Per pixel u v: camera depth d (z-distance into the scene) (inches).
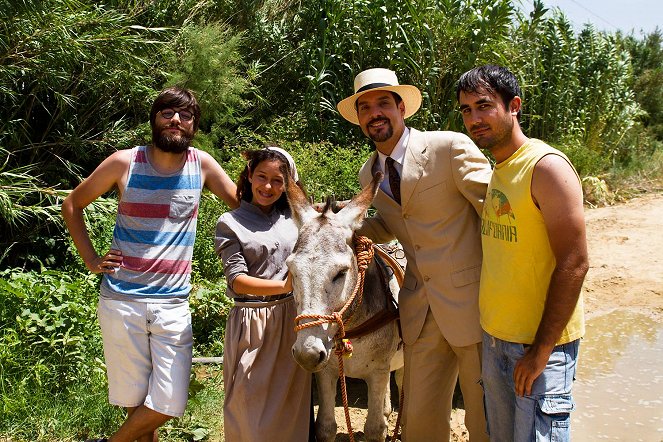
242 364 129.3
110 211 239.0
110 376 132.5
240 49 395.9
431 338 135.0
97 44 259.1
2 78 243.8
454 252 129.6
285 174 125.6
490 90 107.5
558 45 517.7
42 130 280.2
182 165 133.8
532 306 107.9
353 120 155.9
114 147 285.4
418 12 373.4
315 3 401.4
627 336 265.4
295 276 114.7
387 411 153.9
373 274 138.3
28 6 225.0
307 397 135.4
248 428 127.7
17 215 225.6
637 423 188.7
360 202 124.9
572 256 99.3
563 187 99.8
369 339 133.6
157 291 130.2
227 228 133.6
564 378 105.5
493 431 117.6
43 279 201.3
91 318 187.5
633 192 587.8
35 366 168.9
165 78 322.7
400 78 385.1
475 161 129.3
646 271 354.9
